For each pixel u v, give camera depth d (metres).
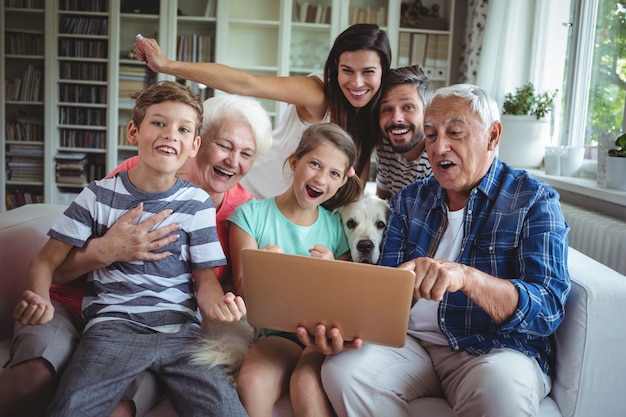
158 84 1.45
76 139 4.55
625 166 2.33
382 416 1.33
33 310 1.24
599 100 3.02
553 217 1.42
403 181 2.20
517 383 1.25
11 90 4.46
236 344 1.45
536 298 1.32
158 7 4.42
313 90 2.22
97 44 4.45
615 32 2.88
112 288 1.39
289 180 1.87
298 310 1.29
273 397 1.36
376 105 2.09
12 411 1.26
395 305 1.22
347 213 1.74
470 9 4.31
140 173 1.44
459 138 1.47
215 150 1.67
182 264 1.45
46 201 4.54
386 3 4.48
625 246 1.98
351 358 1.34
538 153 3.34
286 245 1.64
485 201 1.50
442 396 1.48
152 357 1.32
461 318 1.46
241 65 4.55
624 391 1.39
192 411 1.29
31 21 4.45
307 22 4.49
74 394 1.20
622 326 1.37
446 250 1.56
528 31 3.67
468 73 4.03
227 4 4.45
